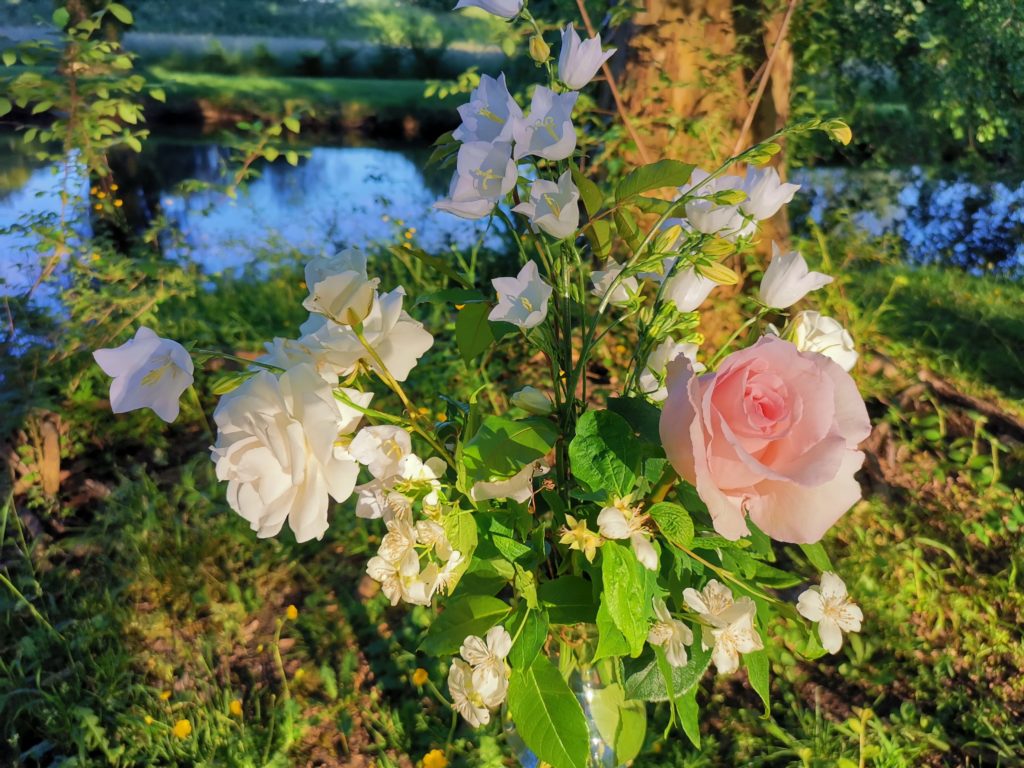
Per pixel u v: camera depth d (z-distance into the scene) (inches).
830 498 16.0
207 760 41.2
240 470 16.1
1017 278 125.5
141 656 48.1
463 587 20.7
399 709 45.9
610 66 82.5
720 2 76.9
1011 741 44.8
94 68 80.7
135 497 59.3
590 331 20.7
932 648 51.7
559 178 19.3
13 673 46.9
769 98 79.7
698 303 20.6
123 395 17.3
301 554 57.8
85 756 41.3
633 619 17.7
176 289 80.1
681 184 19.9
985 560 58.7
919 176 178.9
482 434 19.3
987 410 74.1
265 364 18.1
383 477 19.3
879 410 73.5
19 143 193.0
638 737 22.4
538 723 18.8
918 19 132.9
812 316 19.9
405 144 285.4
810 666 50.0
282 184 188.7
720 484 15.7
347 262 18.0
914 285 112.0
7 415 63.7
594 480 18.4
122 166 200.8
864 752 42.1
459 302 22.1
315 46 420.2
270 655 49.9
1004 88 139.3
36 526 59.5
